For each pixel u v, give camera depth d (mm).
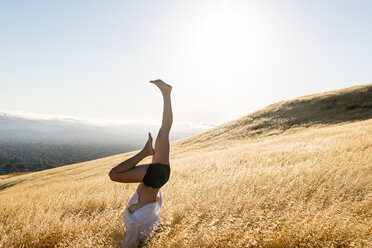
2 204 5391
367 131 14070
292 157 9672
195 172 9500
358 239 2457
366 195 3727
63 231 3229
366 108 34531
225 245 2461
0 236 3303
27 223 3562
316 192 4191
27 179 36719
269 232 2625
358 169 5770
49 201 5379
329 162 6836
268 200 3820
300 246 2531
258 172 6594
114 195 5645
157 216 2871
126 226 2770
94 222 3547
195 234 2641
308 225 2697
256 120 43750
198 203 3723
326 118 34406
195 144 40219
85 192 7605
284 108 46125
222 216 3168
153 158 2764
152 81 2715
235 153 15234
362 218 3004
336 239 2531
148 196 2754
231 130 42750
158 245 2516
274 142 19609
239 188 4730
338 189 4172
